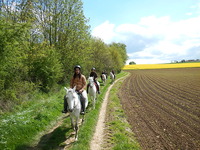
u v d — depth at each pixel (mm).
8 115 7797
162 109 11164
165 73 52594
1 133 5723
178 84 24938
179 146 6102
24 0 13078
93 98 10664
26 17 12625
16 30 7711
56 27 17625
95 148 5930
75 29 18484
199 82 26562
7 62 7836
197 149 5898
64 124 7793
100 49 30297
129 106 12008
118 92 17922
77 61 18344
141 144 6258
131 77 40594
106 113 9969
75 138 6363
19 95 9750
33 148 5730
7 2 12453
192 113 10141
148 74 50844
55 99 11320
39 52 12680
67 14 17688
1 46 7297
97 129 7605
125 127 7855
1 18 8453
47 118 8008
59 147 5883
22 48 9711
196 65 85500
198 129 7648
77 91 7039
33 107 9305
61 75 14328
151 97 15438
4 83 8773
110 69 39125
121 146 5871
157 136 6930
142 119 9094
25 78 11734
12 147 5398
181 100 13977
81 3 18500
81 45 18969
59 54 16297
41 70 12805
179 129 7656
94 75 12188
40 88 13062
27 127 6602
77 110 6422
